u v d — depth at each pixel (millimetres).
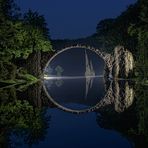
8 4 81375
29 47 88062
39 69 103688
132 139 22188
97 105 47812
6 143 21203
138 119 31234
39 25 104812
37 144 20922
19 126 27547
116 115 35344
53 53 108312
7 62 79688
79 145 20547
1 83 74562
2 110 36750
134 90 65312
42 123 29797
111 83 96938
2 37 75125
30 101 48250
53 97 59688
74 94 66250
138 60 84938
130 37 109875
